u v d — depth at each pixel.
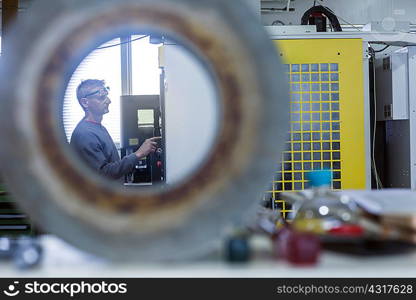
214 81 0.54
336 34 2.19
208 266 0.55
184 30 0.54
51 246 0.66
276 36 2.16
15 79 0.52
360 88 2.19
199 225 0.52
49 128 0.53
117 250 0.53
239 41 0.52
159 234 0.53
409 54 2.39
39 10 0.53
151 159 3.19
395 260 0.57
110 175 2.85
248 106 0.52
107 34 0.58
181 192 0.53
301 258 0.55
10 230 1.91
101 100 2.99
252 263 0.56
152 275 0.54
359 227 0.69
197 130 2.07
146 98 3.58
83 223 0.53
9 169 0.52
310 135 2.13
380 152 2.56
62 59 0.53
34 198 0.53
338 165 2.13
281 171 2.06
